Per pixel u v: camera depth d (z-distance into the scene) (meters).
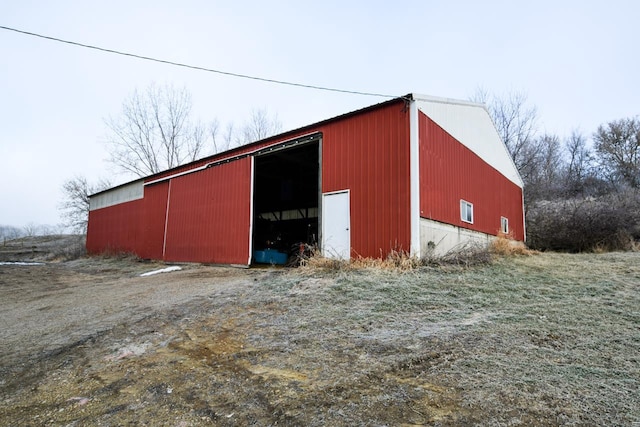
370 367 2.93
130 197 17.33
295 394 2.57
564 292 5.24
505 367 2.77
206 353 3.62
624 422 2.00
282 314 4.75
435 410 2.21
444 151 9.12
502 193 13.55
